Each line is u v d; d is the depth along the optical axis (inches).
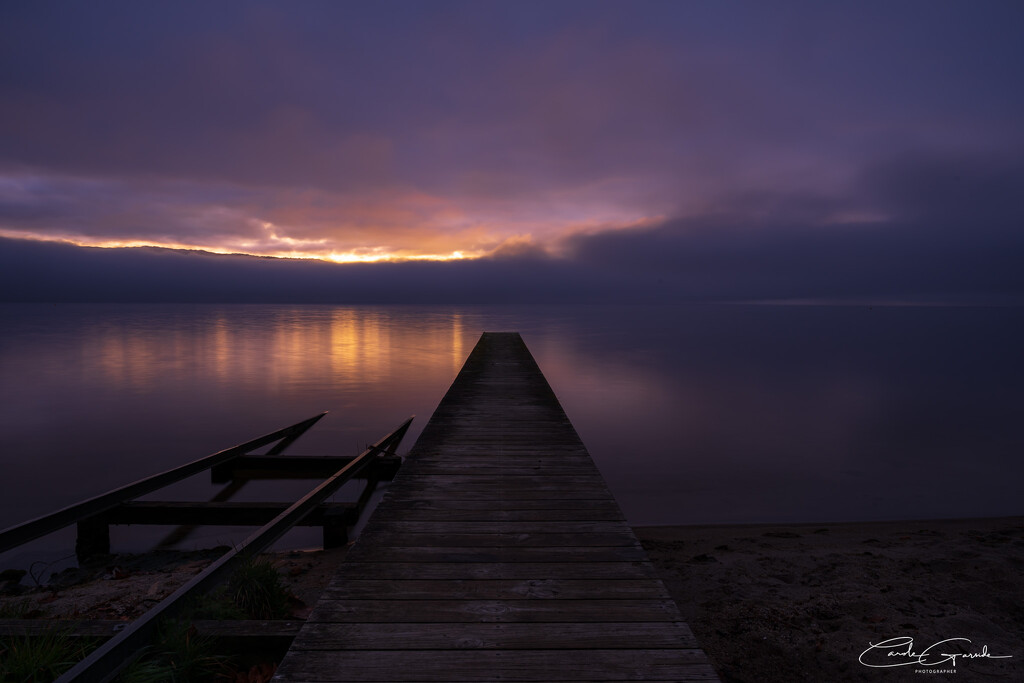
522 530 124.3
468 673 74.7
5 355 1043.9
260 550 141.3
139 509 199.5
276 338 1562.5
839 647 113.3
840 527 218.1
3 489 288.0
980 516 248.5
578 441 205.8
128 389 640.4
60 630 97.0
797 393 633.6
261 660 95.8
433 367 875.4
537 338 1690.5
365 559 109.1
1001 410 534.6
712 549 184.2
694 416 503.5
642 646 81.0
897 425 465.4
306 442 393.7
